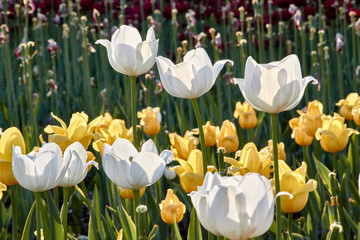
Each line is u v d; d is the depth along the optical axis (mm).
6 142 3760
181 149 4512
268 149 3941
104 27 11836
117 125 4625
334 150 5062
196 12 13102
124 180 3184
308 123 5395
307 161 5664
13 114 8695
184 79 3385
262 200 2324
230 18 10570
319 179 5258
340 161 6141
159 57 3449
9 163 3740
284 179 3547
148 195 5121
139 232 3217
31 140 6926
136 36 3945
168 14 12336
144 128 5703
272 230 4398
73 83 11844
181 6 12484
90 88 8609
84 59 9234
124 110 8883
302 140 5520
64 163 3094
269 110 2973
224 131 4875
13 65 11680
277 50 12234
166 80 3441
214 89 9805
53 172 3010
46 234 3521
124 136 4617
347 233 4926
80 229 6379
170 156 3375
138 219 3207
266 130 7570
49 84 8852
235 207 2301
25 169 2957
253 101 2979
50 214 3631
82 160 3379
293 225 4773
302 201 3598
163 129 7453
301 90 3033
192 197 2426
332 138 4996
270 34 9180
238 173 3711
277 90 2896
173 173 5383
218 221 2336
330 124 5047
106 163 3189
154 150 3457
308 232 4801
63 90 10297
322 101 8625
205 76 3414
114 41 3941
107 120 5227
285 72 2883
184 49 8180
